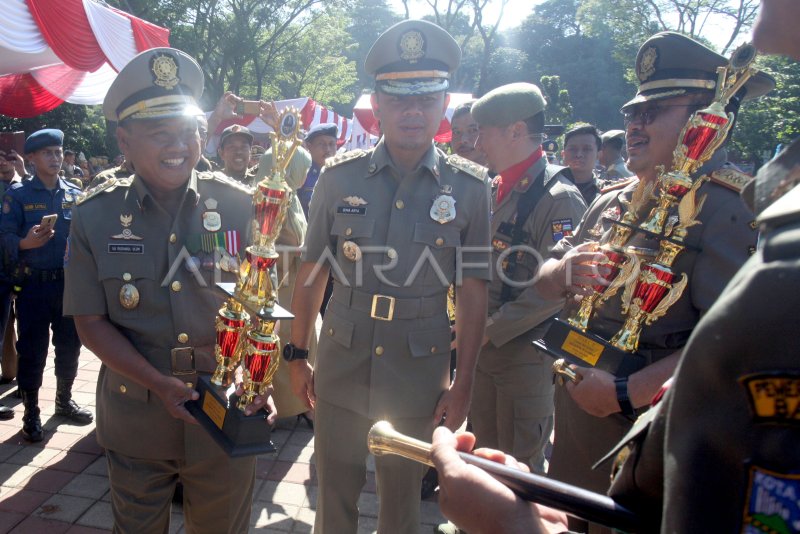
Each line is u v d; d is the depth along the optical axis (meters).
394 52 2.17
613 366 1.70
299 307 2.46
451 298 2.83
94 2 5.02
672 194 1.62
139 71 1.88
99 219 2.01
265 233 1.76
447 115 9.86
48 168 4.18
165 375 1.97
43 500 3.21
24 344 3.80
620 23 27.23
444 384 2.30
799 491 0.54
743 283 0.58
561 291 1.93
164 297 2.04
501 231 2.90
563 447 2.03
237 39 25.16
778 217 0.58
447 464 0.98
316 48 31.00
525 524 0.87
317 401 2.38
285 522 3.09
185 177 1.99
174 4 23.34
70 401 4.16
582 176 4.69
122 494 2.06
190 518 2.19
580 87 47.25
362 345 2.25
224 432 1.77
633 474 0.81
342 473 2.34
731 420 0.58
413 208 2.24
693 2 23.36
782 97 11.40
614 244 1.78
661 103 1.82
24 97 6.71
